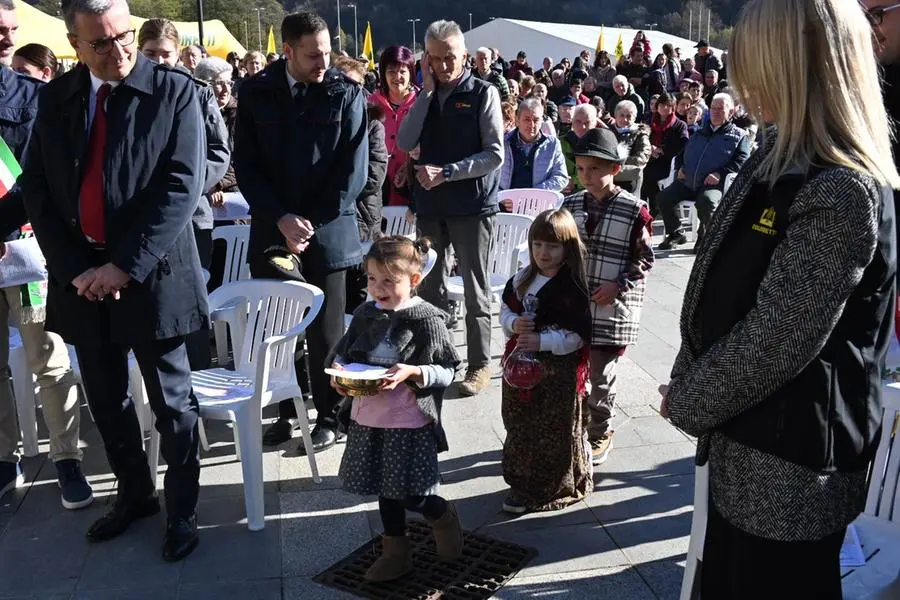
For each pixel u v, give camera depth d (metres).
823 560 1.68
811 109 1.53
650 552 3.07
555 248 3.17
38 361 3.50
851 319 1.58
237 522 3.37
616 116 8.30
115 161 2.89
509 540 3.18
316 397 4.02
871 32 1.60
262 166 3.87
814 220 1.50
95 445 4.15
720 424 1.70
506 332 3.31
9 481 3.64
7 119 3.66
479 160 4.38
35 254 3.40
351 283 5.19
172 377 3.11
